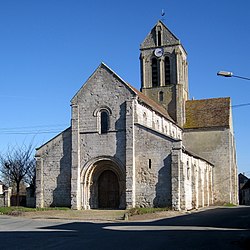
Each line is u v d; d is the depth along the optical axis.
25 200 56.03
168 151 43.53
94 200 46.69
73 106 47.62
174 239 20.42
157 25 64.50
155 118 51.53
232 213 40.50
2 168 67.19
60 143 47.84
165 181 43.31
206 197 55.53
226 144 61.34
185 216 37.34
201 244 18.55
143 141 44.62
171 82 63.38
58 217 37.50
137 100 45.94
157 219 34.94
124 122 45.53
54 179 47.47
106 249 16.97
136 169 44.53
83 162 46.44
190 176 46.84
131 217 36.38
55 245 18.33
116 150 45.47
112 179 47.12
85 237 21.59
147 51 64.62
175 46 63.38
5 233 24.11
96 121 46.59
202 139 62.41
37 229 26.69
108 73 47.00
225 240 20.02
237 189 65.50
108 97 46.53
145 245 18.19
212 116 63.50
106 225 29.72
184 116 64.31
